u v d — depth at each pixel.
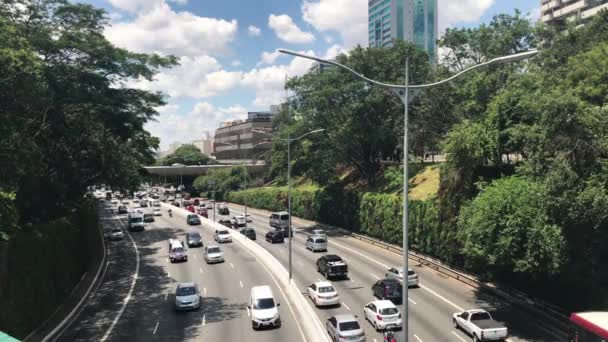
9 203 24.09
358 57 63.34
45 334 26.92
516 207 26.03
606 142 23.50
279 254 52.91
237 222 78.06
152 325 28.95
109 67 42.06
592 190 22.77
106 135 46.09
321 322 28.23
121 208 104.44
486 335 23.75
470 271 37.91
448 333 25.88
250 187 127.06
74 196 49.16
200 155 190.50
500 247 26.20
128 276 44.09
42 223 34.16
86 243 47.69
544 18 124.88
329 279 39.91
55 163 41.50
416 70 62.91
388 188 63.50
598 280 25.25
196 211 102.12
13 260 25.31
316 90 66.06
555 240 24.34
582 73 29.41
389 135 64.25
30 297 27.27
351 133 64.69
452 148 35.41
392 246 52.50
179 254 50.16
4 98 26.91
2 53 24.64
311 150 70.25
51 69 37.00
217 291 37.59
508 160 36.09
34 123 39.00
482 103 45.91
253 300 28.78
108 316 31.27
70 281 37.81
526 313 29.33
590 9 107.69
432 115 60.09
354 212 64.00
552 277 27.83
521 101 30.77
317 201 77.12
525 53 15.00
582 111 24.36
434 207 43.31
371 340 24.83
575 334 18.31
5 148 26.64
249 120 185.62
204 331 27.36
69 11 40.22
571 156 24.17
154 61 43.94
